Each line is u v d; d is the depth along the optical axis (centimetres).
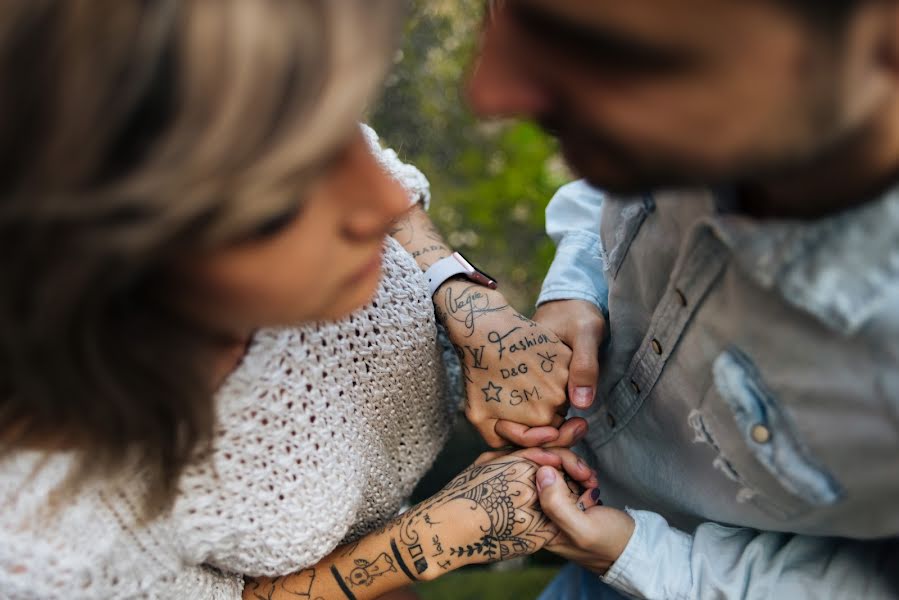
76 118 51
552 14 55
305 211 64
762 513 96
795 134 56
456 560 104
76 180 52
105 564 84
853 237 68
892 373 72
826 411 78
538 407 111
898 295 68
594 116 59
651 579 104
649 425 108
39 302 58
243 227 56
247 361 87
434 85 217
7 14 49
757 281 76
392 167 120
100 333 64
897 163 64
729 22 51
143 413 71
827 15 51
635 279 102
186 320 71
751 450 86
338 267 71
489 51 62
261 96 51
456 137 225
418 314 109
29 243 55
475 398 114
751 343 82
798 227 70
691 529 117
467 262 118
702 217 80
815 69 53
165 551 89
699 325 88
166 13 50
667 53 53
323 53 52
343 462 100
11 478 80
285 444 93
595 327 115
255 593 104
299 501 95
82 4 49
